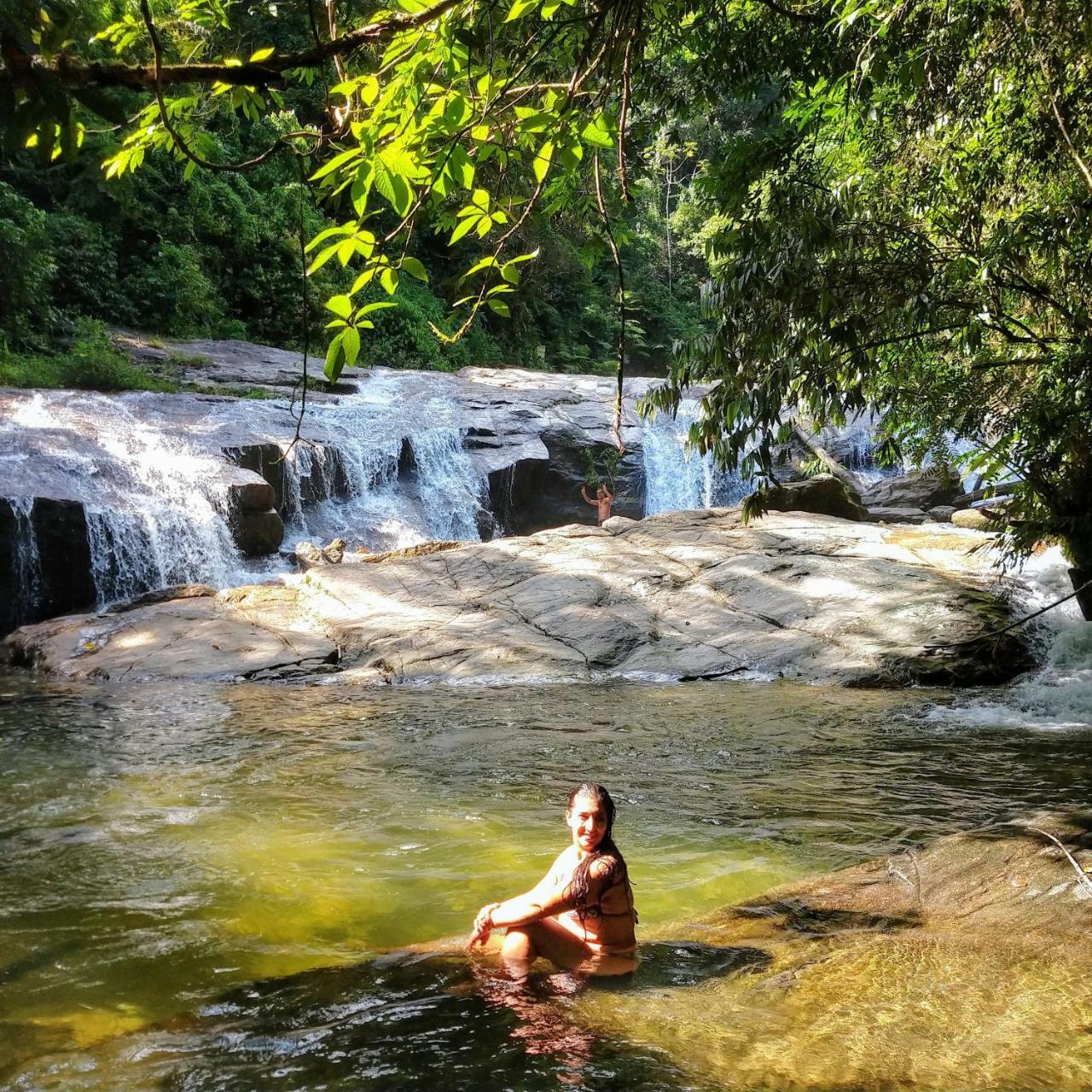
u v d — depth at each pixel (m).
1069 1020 3.24
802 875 5.25
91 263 24.14
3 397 18.03
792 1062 2.99
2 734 8.73
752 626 12.45
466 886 5.07
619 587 13.58
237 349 25.38
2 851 5.66
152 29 2.18
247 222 27.94
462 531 20.52
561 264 33.28
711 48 7.62
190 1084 2.98
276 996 3.64
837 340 6.23
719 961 3.81
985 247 7.14
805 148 7.45
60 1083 3.02
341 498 19.38
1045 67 5.66
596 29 3.41
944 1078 2.89
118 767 7.61
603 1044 3.12
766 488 6.63
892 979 3.57
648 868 5.37
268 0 3.45
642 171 5.46
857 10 5.30
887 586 12.80
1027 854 4.70
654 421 24.17
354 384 24.19
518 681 11.34
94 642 12.45
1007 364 8.46
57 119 2.10
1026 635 11.71
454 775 7.40
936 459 10.78
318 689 10.92
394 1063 3.05
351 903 4.83
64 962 4.11
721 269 6.70
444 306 33.09
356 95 3.07
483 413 23.28
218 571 15.95
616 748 8.27
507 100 3.35
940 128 6.62
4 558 13.77
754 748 8.27
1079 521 9.93
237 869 5.34
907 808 6.55
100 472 15.66
